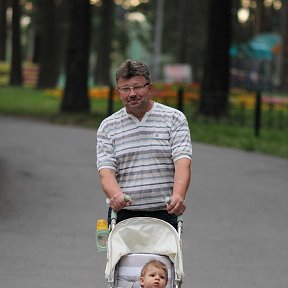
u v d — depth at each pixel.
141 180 14.95
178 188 14.45
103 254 22.56
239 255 22.80
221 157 42.69
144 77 14.76
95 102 79.88
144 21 171.62
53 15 114.88
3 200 29.48
